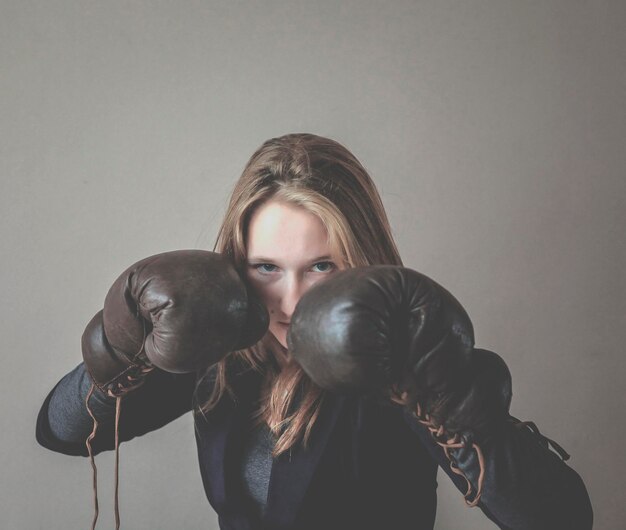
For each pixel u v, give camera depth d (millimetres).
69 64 1583
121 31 1584
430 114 1604
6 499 1645
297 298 905
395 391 693
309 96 1606
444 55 1594
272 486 970
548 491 742
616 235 1645
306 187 895
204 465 1056
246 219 923
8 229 1598
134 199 1618
